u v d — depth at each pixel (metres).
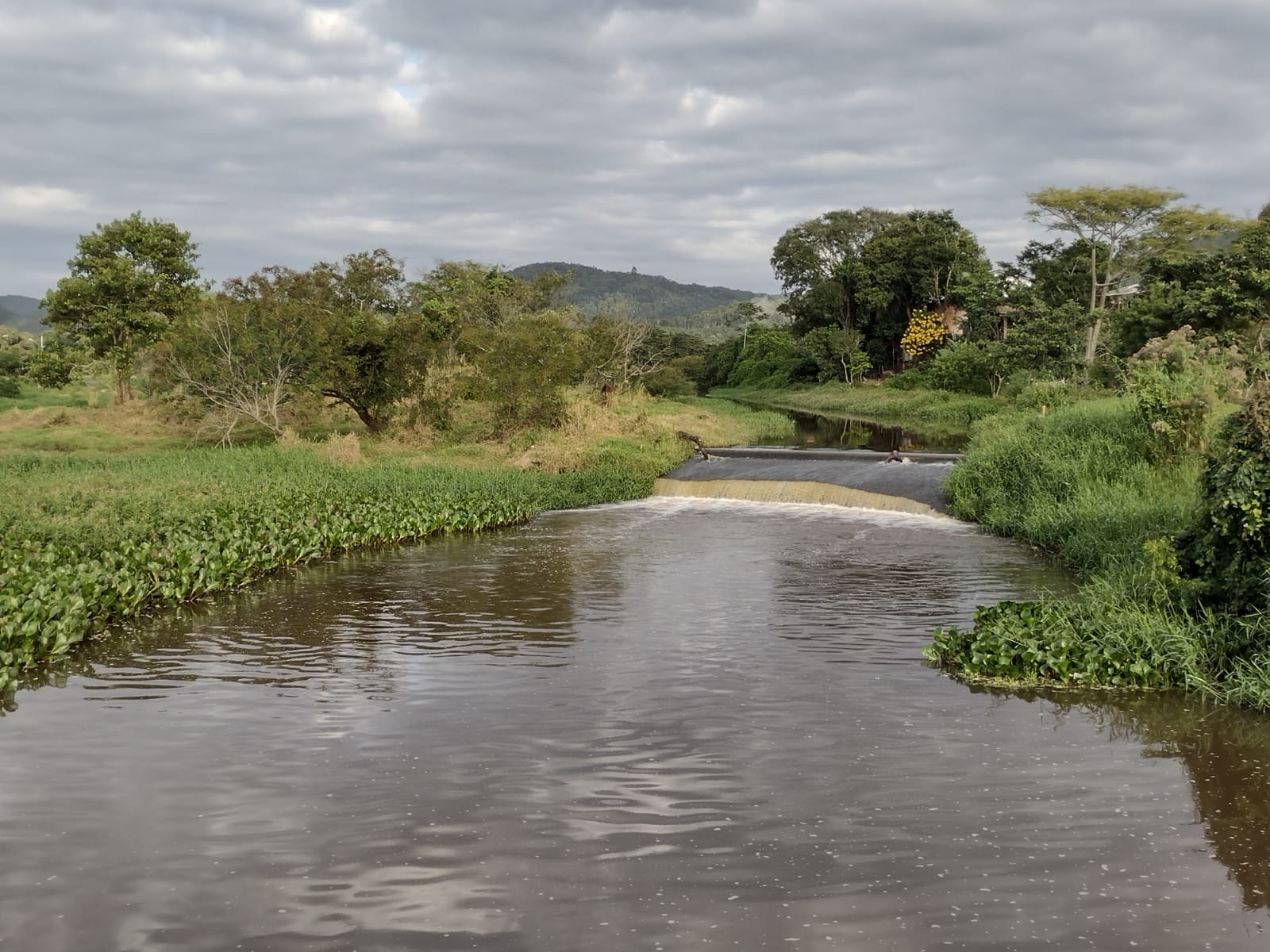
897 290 74.62
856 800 6.79
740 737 8.02
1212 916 5.30
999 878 5.71
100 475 20.09
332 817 6.54
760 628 11.78
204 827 6.40
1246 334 35.78
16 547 13.20
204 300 33.03
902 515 22.20
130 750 7.77
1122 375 25.83
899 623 11.98
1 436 32.69
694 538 19.08
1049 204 50.84
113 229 41.44
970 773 7.28
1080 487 18.16
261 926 5.23
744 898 5.50
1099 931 5.16
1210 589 10.20
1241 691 8.84
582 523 21.52
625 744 7.87
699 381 101.19
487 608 12.96
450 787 7.03
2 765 7.47
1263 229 42.44
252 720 8.49
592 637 11.36
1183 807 6.70
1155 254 49.28
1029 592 13.62
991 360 51.62
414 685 9.47
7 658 9.60
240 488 19.03
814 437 40.47
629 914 5.33
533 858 5.96
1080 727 8.29
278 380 31.22
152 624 12.04
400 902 5.46
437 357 35.06
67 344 58.06
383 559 16.91
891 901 5.45
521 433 31.89
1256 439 9.95
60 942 5.07
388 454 29.62
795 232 83.88
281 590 14.14
